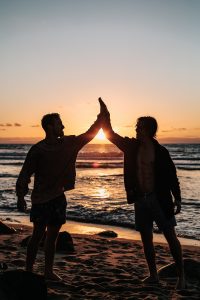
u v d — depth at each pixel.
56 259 6.50
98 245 8.08
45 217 4.64
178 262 4.77
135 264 6.37
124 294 4.50
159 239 10.10
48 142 4.69
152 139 4.72
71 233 10.19
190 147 143.75
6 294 3.72
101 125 4.81
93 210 14.78
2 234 9.42
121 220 12.85
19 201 4.60
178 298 4.40
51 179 4.63
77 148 4.72
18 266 5.73
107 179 28.53
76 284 4.89
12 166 47.81
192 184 25.06
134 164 4.69
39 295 3.90
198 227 11.77
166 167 4.60
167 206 4.59
